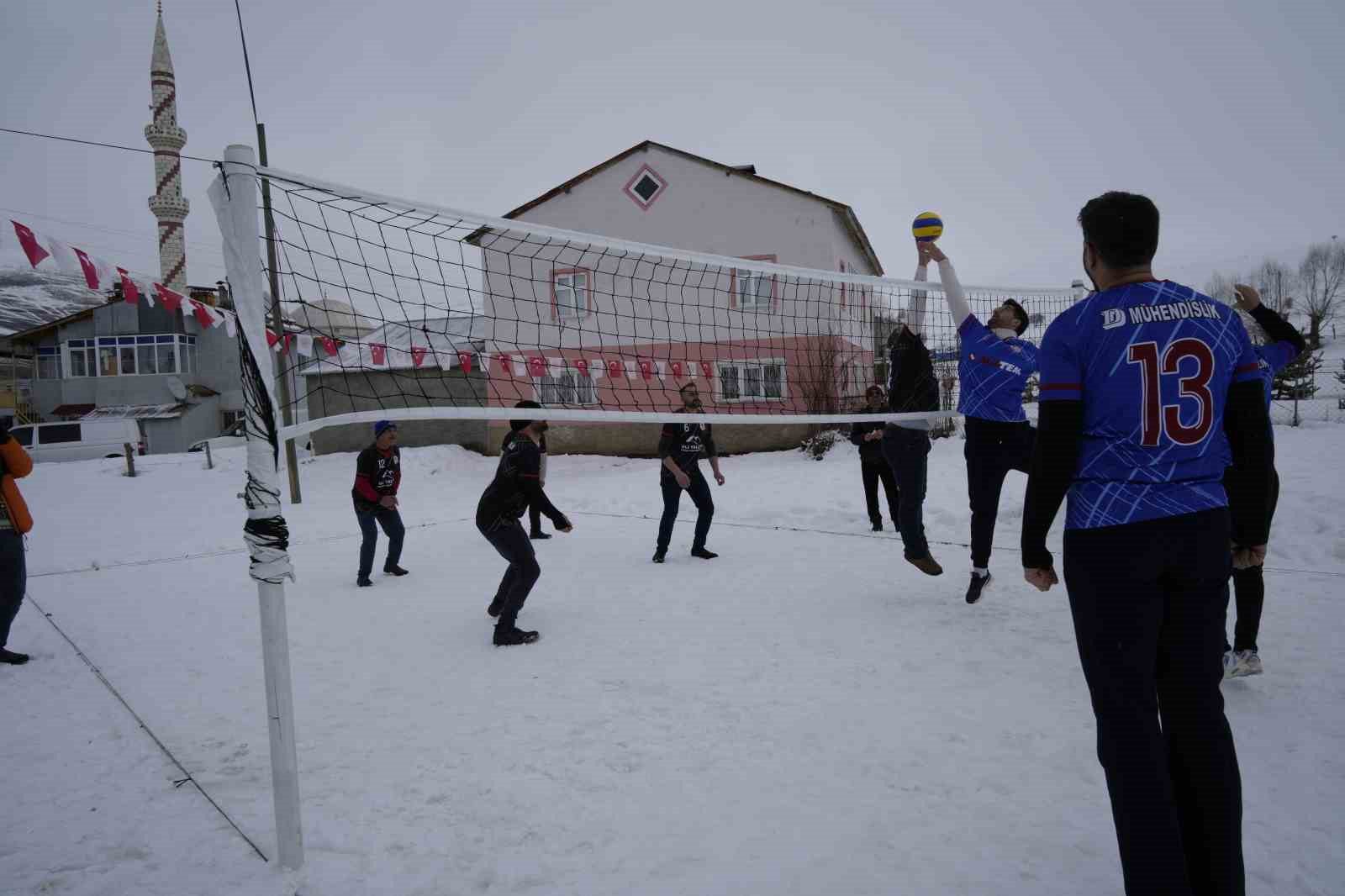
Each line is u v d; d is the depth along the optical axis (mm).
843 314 10312
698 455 6621
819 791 2553
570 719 3293
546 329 15742
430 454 18156
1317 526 5770
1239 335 1797
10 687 4047
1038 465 1801
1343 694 3021
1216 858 1643
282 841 2238
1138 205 1838
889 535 7227
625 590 5652
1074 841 2178
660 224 17484
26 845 2434
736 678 3678
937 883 2014
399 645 4613
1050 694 3238
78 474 18359
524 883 2119
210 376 33000
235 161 2266
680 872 2127
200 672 4238
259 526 2225
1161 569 1695
